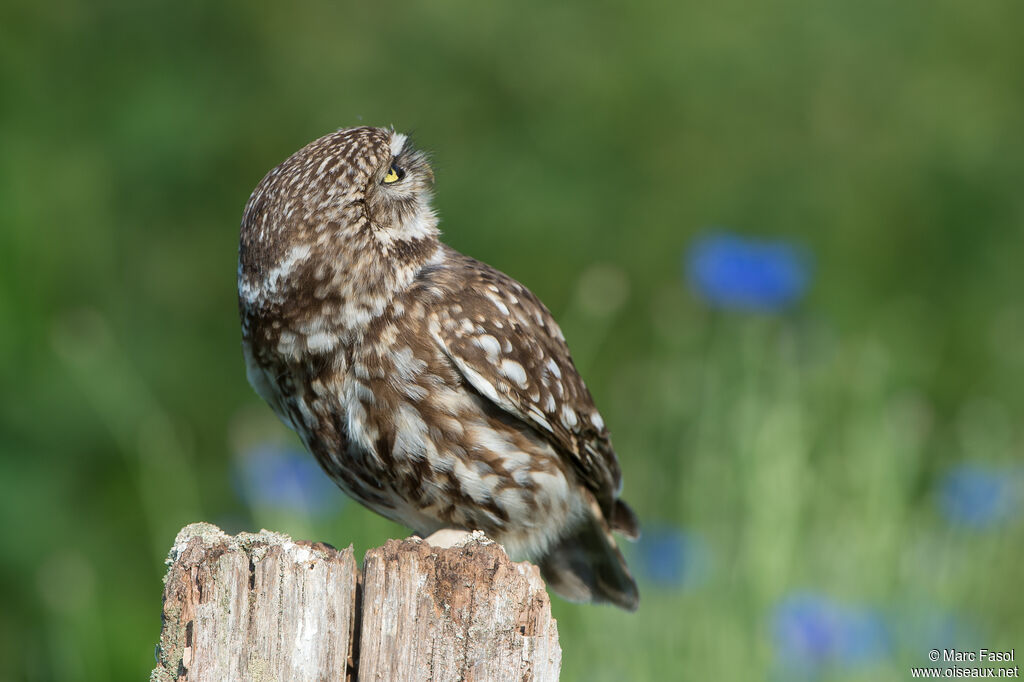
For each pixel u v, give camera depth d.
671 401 10.80
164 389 15.83
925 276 18.05
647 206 17.45
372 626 4.32
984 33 18.84
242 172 17.25
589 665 8.60
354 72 17.64
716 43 17.75
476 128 17.69
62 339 13.38
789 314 10.96
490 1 17.61
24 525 12.92
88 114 16.80
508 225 16.84
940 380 16.94
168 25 17.53
